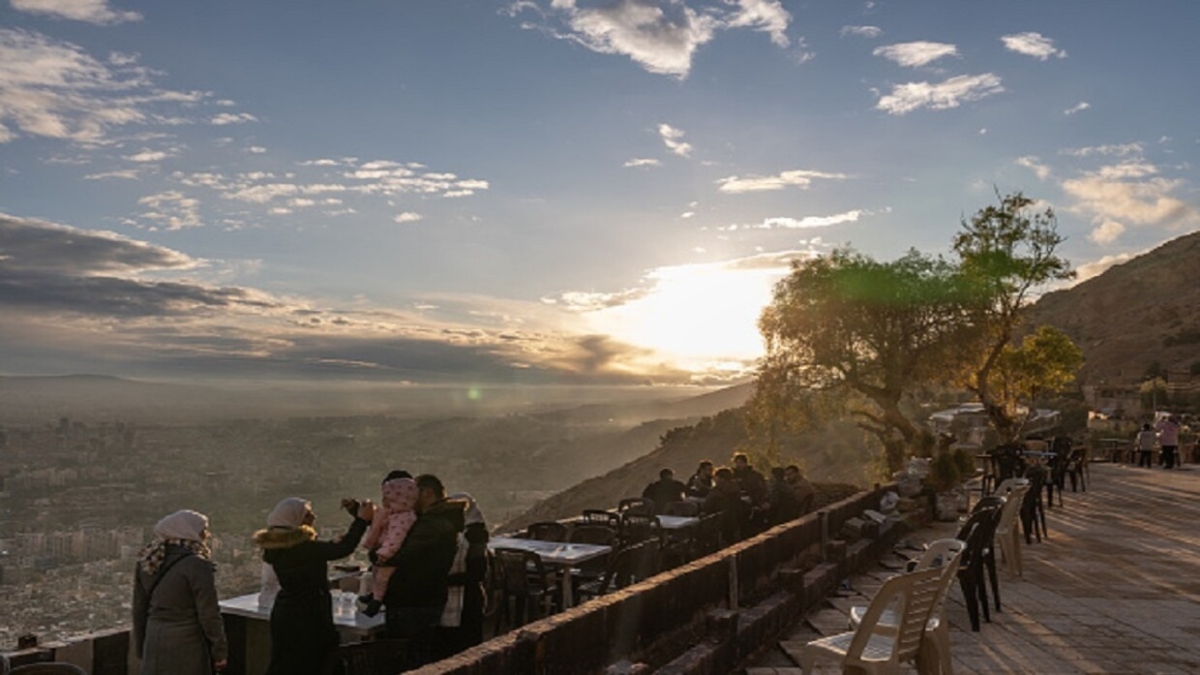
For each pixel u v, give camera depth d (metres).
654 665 6.81
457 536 6.95
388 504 6.82
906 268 26.12
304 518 6.26
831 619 9.48
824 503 17.75
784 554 10.34
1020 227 29.34
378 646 5.59
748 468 16.73
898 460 24.80
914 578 5.97
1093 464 37.97
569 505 62.88
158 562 5.75
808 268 26.64
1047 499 21.53
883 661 5.89
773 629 8.55
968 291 26.34
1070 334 159.50
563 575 9.91
